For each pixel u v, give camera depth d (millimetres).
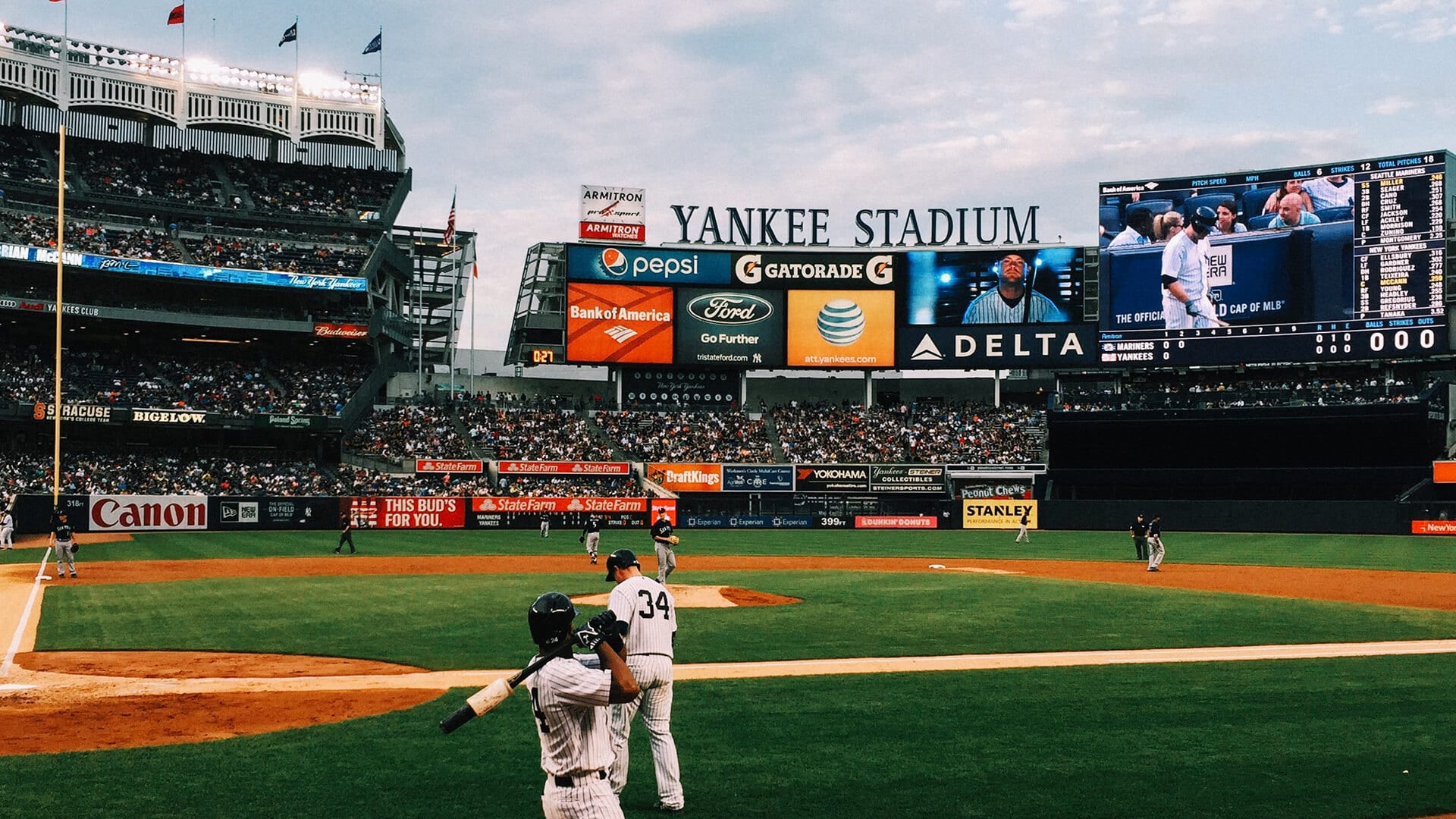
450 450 77875
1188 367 75375
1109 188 76312
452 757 12109
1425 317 68000
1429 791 10844
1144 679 16766
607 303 80688
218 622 24000
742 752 12383
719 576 35844
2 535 50625
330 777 11281
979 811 10234
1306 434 70125
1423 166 68125
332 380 81125
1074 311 79312
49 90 80750
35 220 73688
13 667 18484
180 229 80062
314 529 64812
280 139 89812
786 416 85000
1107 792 10781
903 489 76938
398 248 90500
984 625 23000
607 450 79375
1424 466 66875
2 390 69312
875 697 15383
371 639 21281
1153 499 74938
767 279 82188
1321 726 13578
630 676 7484
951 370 81062
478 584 32938
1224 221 73375
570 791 7477
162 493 67250
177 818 9953
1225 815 10109
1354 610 25609
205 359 79875
